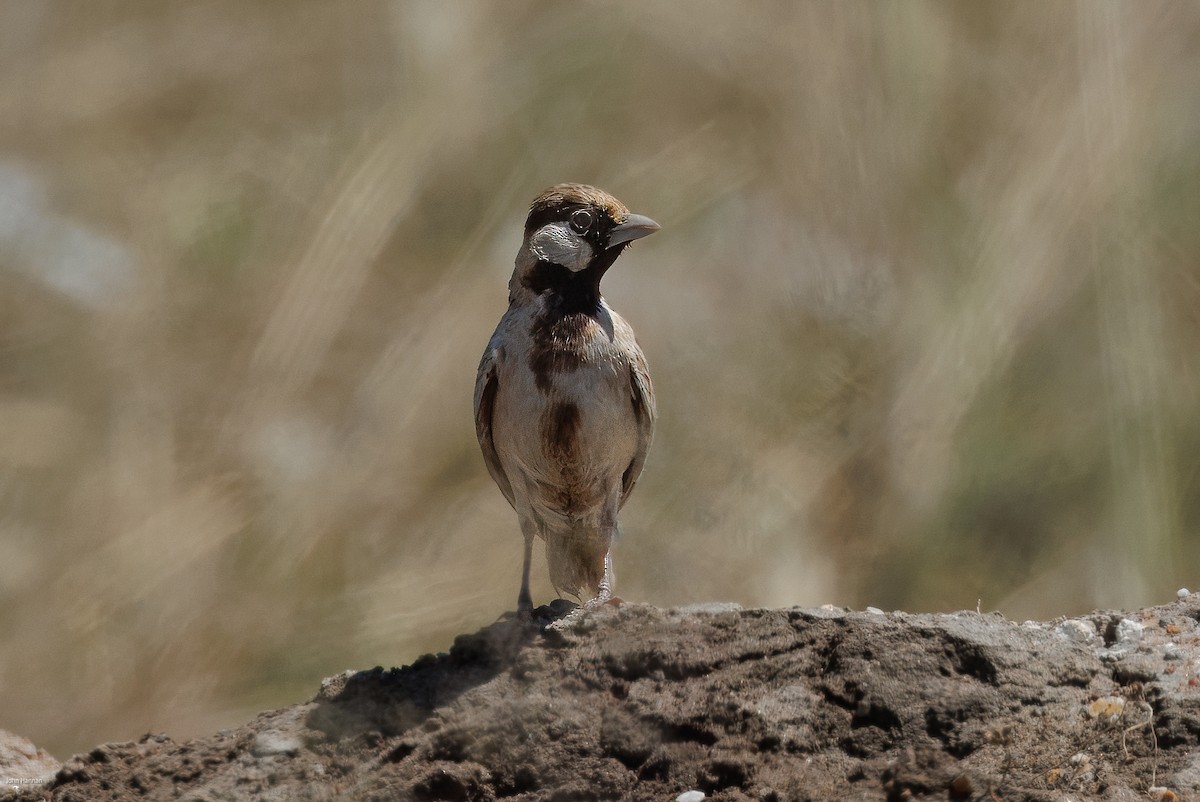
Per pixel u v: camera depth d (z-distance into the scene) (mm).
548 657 11570
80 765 11688
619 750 10703
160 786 11312
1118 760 9859
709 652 11242
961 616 11266
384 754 11039
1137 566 18359
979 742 10211
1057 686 10609
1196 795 9438
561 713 10984
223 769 11336
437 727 11102
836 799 9906
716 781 10352
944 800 9703
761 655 11148
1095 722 10227
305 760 11164
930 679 10648
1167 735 9961
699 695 10922
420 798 10680
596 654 11445
